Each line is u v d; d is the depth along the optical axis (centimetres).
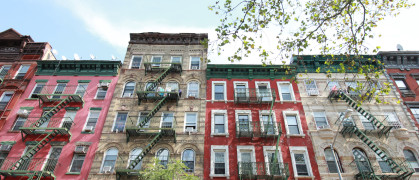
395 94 2350
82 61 2592
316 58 2573
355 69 2523
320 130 2109
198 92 2427
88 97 2373
